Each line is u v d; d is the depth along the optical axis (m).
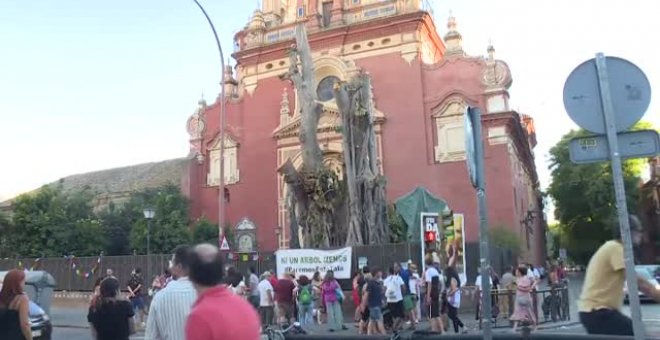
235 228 42.03
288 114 42.31
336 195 23.27
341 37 42.00
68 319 22.62
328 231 22.77
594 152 4.80
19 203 39.34
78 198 43.84
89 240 40.28
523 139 42.84
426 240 20.50
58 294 29.38
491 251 24.58
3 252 38.38
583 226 54.50
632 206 31.98
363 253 21.12
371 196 22.73
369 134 23.34
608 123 4.74
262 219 41.81
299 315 17.53
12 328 6.27
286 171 23.56
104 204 51.50
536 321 16.78
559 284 19.28
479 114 5.53
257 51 44.50
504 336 5.65
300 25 25.69
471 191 36.91
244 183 43.06
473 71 38.28
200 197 44.72
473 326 17.14
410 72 39.75
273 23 46.69
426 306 18.08
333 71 41.41
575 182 49.66
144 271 27.56
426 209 27.73
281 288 15.89
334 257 20.61
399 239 25.17
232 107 45.03
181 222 39.97
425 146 38.44
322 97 41.50
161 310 4.74
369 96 23.70
